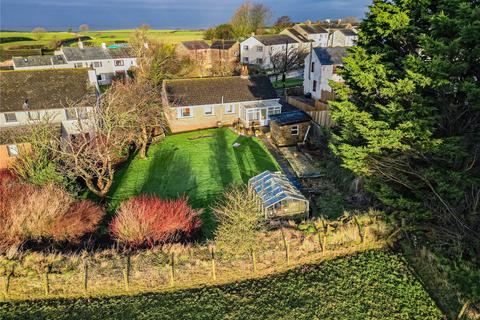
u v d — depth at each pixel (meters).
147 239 19.52
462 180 16.33
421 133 16.42
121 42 103.19
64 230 19.91
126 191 27.86
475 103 15.29
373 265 18.30
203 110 41.31
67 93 37.91
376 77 19.92
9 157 31.00
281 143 34.84
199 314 15.96
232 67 72.62
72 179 25.28
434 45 15.41
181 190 27.70
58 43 100.38
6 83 37.69
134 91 33.28
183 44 78.38
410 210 18.84
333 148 22.41
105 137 29.41
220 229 18.83
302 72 72.38
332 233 19.39
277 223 20.83
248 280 17.88
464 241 16.48
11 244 18.92
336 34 87.12
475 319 14.37
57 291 17.12
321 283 17.39
